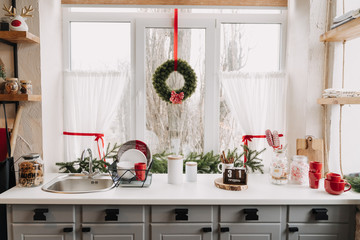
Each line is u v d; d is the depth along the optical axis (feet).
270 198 4.91
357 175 5.80
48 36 6.45
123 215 4.99
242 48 7.29
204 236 5.02
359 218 4.91
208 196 5.00
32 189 5.35
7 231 4.97
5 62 6.08
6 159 5.42
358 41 6.12
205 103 7.30
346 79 6.22
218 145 7.40
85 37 7.18
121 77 6.95
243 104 7.02
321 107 6.32
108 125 7.04
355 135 6.23
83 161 6.53
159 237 5.02
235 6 7.06
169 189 5.39
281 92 7.06
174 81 7.23
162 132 7.36
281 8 7.14
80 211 4.99
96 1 7.01
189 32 7.24
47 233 4.97
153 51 7.25
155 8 7.08
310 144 6.17
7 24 5.42
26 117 6.16
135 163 5.82
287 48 7.27
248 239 5.04
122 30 7.21
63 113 7.21
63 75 7.13
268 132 6.01
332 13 6.16
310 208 5.03
